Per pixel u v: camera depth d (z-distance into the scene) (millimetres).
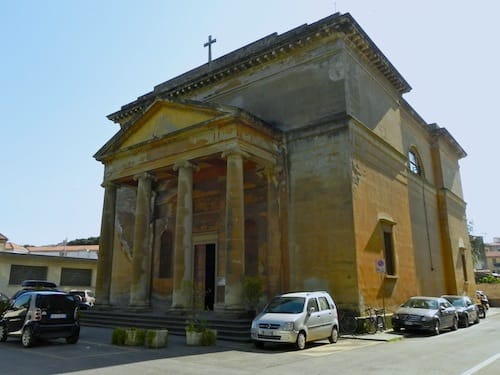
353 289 18000
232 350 13195
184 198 20109
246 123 19406
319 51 22000
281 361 11156
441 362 11000
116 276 28188
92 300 36656
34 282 29000
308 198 20375
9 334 14438
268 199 21391
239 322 16234
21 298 14680
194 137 20484
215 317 17219
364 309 18047
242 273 17750
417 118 31328
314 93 21594
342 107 20422
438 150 34875
